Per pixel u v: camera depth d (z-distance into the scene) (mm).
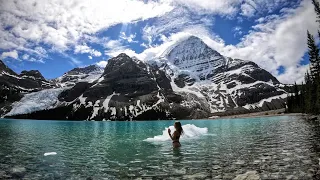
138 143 34531
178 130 29672
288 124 64812
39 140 38438
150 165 18641
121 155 23812
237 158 20312
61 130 68750
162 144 33062
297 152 21422
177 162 19609
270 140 31750
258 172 14844
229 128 63969
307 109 122688
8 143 33844
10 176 15562
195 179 14180
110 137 45312
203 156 22156
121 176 15367
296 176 13586
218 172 15695
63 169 17547
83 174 16000
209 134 46406
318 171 14477
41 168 17859
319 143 26578
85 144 33281
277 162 17609
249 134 42625
